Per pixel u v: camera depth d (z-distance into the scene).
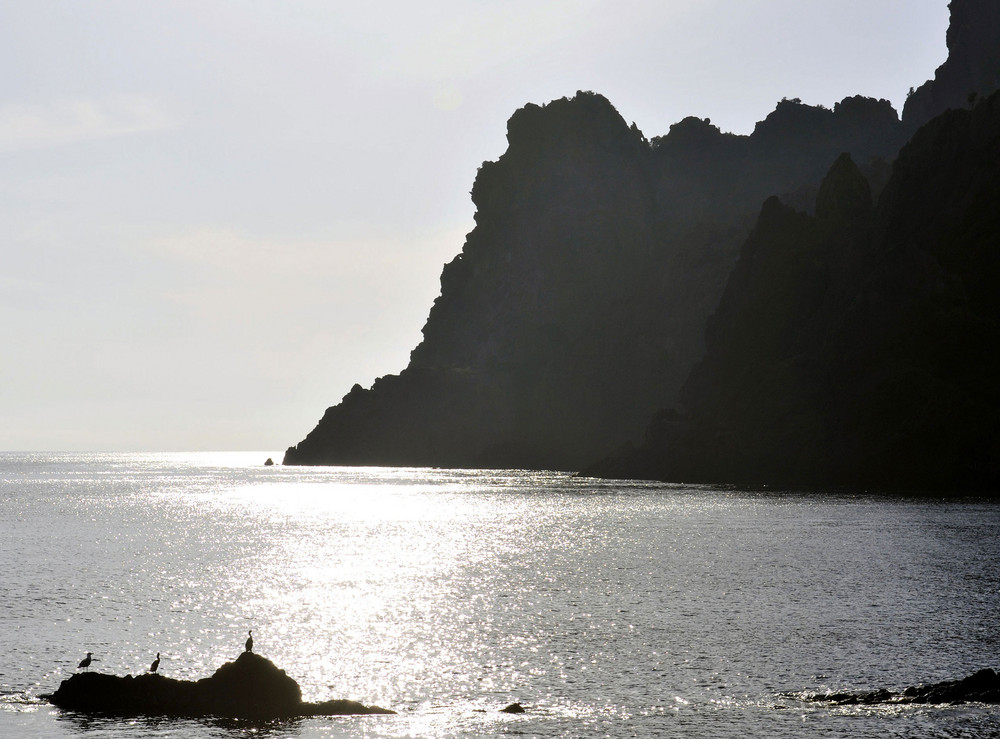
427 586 55.66
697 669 36.38
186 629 43.31
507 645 40.22
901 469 149.50
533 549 74.69
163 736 29.14
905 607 47.72
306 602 50.22
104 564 65.88
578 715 31.03
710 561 65.88
